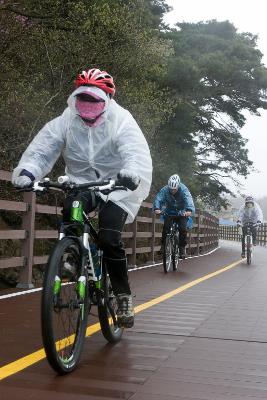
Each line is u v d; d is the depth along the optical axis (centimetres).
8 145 1018
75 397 311
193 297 711
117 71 1198
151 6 2422
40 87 1099
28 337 449
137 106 1236
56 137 406
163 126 2098
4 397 307
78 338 366
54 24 1058
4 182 923
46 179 381
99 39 1098
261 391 333
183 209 1052
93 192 391
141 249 1169
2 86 1027
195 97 2400
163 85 2098
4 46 1052
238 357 411
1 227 911
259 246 2808
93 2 1148
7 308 571
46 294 321
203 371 371
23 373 351
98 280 396
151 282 861
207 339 468
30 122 1032
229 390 333
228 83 2584
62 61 1091
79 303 354
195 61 2412
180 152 2195
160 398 315
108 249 396
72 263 354
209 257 1612
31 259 714
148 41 1272
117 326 440
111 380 344
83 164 412
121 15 1156
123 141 396
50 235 760
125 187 370
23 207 695
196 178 2570
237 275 1024
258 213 1407
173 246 1061
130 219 417
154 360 395
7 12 1033
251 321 552
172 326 516
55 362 332
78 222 368
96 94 386
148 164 402
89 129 397
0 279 777
